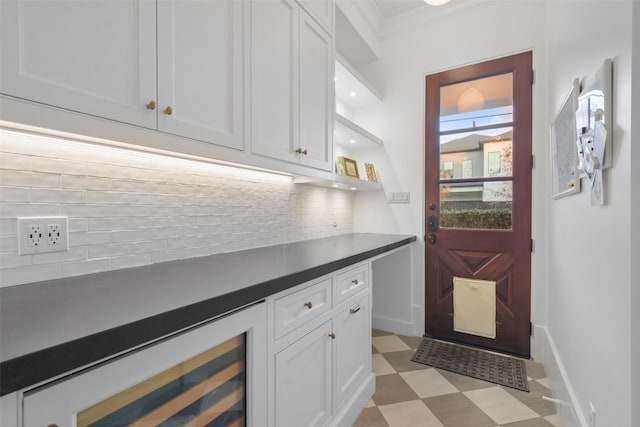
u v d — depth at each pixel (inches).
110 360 22.7
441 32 98.0
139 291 30.8
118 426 24.3
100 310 24.9
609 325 39.6
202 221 54.2
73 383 20.6
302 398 45.0
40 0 27.3
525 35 86.3
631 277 33.8
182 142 39.2
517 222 88.0
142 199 44.9
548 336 77.8
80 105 29.9
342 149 108.0
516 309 88.3
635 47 33.2
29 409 18.6
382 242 79.2
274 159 54.5
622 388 35.8
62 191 36.6
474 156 94.3
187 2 39.8
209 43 42.7
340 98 103.7
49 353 18.3
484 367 80.8
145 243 45.3
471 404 65.2
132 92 34.0
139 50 34.5
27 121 26.7
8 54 25.5
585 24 50.6
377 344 95.4
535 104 85.3
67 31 29.0
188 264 46.1
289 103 58.1
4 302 27.2
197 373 30.9
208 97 42.6
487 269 92.0
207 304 28.3
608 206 40.1
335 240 84.7
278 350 39.7
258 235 67.4
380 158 107.7
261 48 51.5
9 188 32.6
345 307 56.6
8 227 32.5
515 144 88.0
